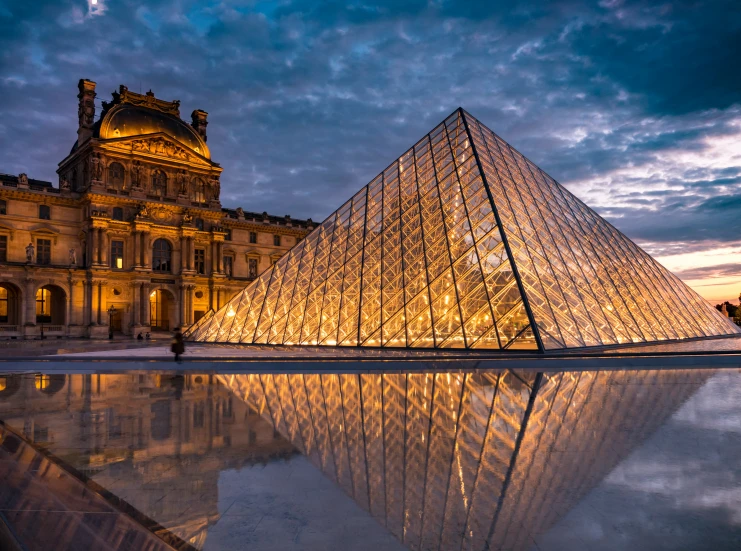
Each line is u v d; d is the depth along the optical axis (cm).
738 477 959
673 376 2458
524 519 767
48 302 10262
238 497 859
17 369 2970
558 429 1352
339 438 1270
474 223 4353
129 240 9181
